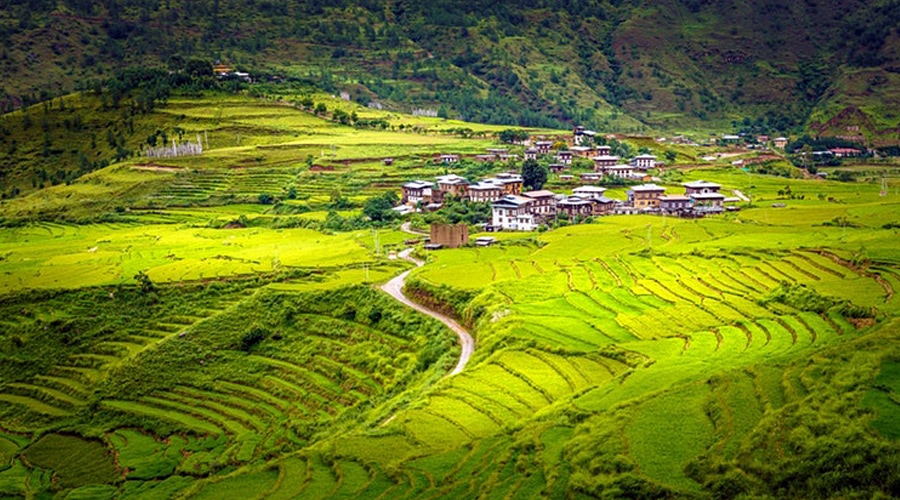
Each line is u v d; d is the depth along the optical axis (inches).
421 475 3368.6
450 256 7322.8
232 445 5002.5
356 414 4945.9
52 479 5029.5
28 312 7298.2
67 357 6697.8
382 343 5812.0
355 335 6038.4
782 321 4471.0
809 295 4692.4
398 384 5137.8
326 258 7815.0
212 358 6166.3
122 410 5718.5
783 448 2805.1
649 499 2775.6
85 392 6146.7
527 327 4938.5
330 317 6402.6
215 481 3737.7
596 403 3641.7
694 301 5162.4
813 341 4030.5
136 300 7278.5
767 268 5654.5
